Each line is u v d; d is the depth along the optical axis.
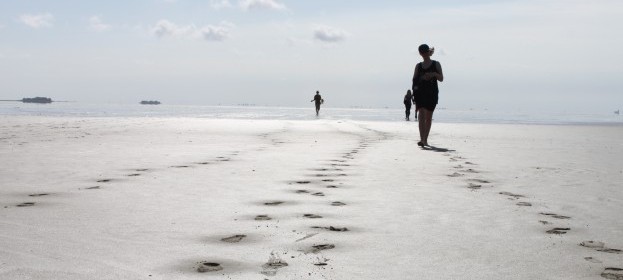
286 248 3.05
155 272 2.59
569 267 2.79
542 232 3.56
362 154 8.76
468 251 3.06
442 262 2.84
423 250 3.06
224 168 6.70
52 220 3.70
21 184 5.29
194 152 8.85
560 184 5.73
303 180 5.71
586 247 3.19
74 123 19.55
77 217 3.81
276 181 5.61
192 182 5.51
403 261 2.84
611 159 8.64
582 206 4.48
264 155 8.42
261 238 3.26
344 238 3.30
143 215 3.90
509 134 16.34
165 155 8.30
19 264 2.68
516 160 8.22
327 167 6.89
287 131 15.69
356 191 5.06
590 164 7.82
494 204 4.52
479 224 3.76
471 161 7.95
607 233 3.54
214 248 3.03
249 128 17.14
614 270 2.75
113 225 3.57
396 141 12.04
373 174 6.29
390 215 4.00
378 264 2.78
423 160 7.97
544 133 17.31
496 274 2.66
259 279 2.50
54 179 5.66
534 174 6.53
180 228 3.50
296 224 3.65
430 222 3.80
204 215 3.91
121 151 8.92
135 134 13.62
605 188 5.47
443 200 4.66
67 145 10.02
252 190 5.03
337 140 12.15
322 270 2.66
